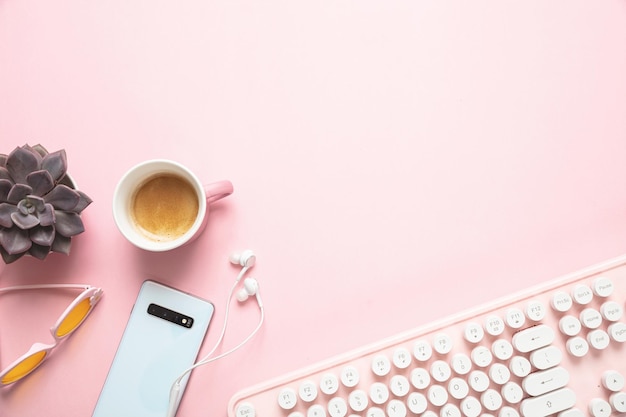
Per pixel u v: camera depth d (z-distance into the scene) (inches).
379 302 23.7
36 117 23.7
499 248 24.2
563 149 24.8
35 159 19.7
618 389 19.4
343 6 24.6
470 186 24.4
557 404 19.5
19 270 23.0
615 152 24.8
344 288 23.7
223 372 23.1
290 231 23.8
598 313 19.8
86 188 23.5
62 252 20.6
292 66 24.3
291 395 19.5
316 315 23.5
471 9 24.8
